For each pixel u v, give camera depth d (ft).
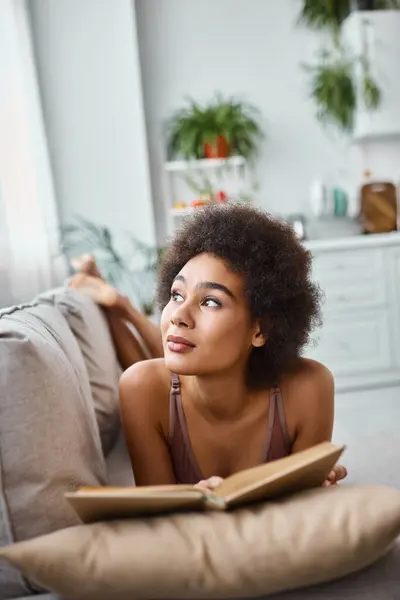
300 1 11.14
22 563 1.82
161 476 2.79
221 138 10.39
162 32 10.93
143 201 10.43
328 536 1.82
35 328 2.82
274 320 2.50
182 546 1.81
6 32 8.12
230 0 11.04
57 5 10.02
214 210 2.57
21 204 8.10
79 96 10.19
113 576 1.77
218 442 2.79
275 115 11.28
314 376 2.84
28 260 8.15
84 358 3.88
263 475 2.07
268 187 11.33
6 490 2.22
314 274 9.92
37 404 2.26
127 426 2.79
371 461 4.03
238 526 1.89
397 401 9.27
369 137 11.07
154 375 2.78
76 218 10.27
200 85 11.07
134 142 10.34
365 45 10.35
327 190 11.02
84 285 4.88
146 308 9.28
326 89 10.80
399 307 10.16
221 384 2.55
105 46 10.14
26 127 8.34
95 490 1.94
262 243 2.45
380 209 11.07
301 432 2.84
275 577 1.79
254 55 11.16
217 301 2.36
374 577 1.92
